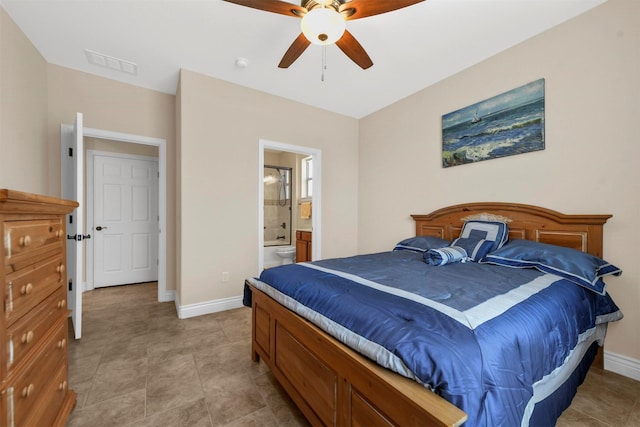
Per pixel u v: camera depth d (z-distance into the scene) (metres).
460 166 2.74
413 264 1.97
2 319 0.84
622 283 1.78
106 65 2.62
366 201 3.93
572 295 1.45
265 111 3.22
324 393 1.17
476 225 2.39
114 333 2.34
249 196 3.10
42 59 2.44
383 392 0.86
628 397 1.55
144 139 3.04
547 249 1.82
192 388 1.62
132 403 1.48
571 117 2.00
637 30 1.72
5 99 1.87
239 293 3.03
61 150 2.59
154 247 4.12
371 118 3.84
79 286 2.21
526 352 0.96
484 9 1.91
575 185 1.98
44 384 1.12
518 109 2.29
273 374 1.69
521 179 2.27
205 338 2.27
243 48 2.37
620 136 1.79
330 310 1.21
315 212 3.74
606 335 1.83
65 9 1.90
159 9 1.92
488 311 1.04
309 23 1.55
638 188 1.72
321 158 3.72
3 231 0.84
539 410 1.07
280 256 5.25
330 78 2.89
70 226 2.61
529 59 2.22
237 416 1.40
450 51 2.41
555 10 1.92
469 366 0.77
